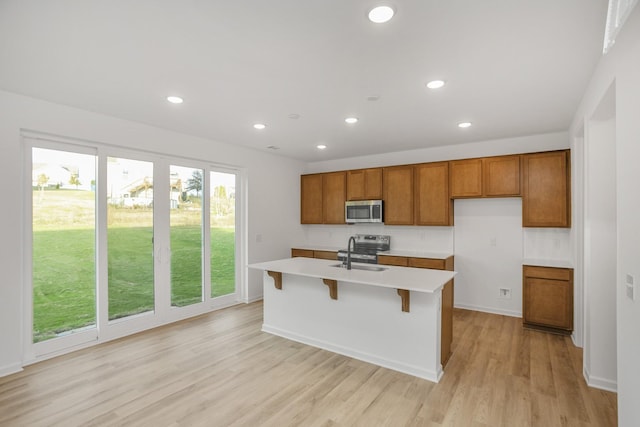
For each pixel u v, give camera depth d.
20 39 1.97
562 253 4.23
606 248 2.60
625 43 1.64
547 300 3.85
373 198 5.43
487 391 2.58
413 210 5.06
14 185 2.89
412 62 2.27
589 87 2.62
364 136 4.40
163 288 4.15
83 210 3.45
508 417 2.25
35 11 1.68
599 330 2.61
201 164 4.60
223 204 4.94
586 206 2.77
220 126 3.92
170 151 4.11
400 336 2.96
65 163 3.32
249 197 5.22
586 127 2.76
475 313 4.68
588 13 1.69
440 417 2.25
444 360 3.04
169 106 3.21
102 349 3.37
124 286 3.78
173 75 2.49
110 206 3.65
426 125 3.85
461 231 4.95
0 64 2.30
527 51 2.11
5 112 2.84
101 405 2.38
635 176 1.54
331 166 6.24
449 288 3.25
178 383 2.70
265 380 2.76
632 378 1.56
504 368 2.97
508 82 2.61
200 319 4.38
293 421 2.21
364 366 3.03
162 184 4.14
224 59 2.23
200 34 1.92
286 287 3.75
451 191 4.75
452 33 1.90
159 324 4.10
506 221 4.62
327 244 6.30
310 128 4.00
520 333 3.86
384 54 2.16
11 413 2.28
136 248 3.89
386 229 5.63
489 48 2.07
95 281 3.54
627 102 1.62
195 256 4.54
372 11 1.69
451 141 4.67
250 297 5.24
